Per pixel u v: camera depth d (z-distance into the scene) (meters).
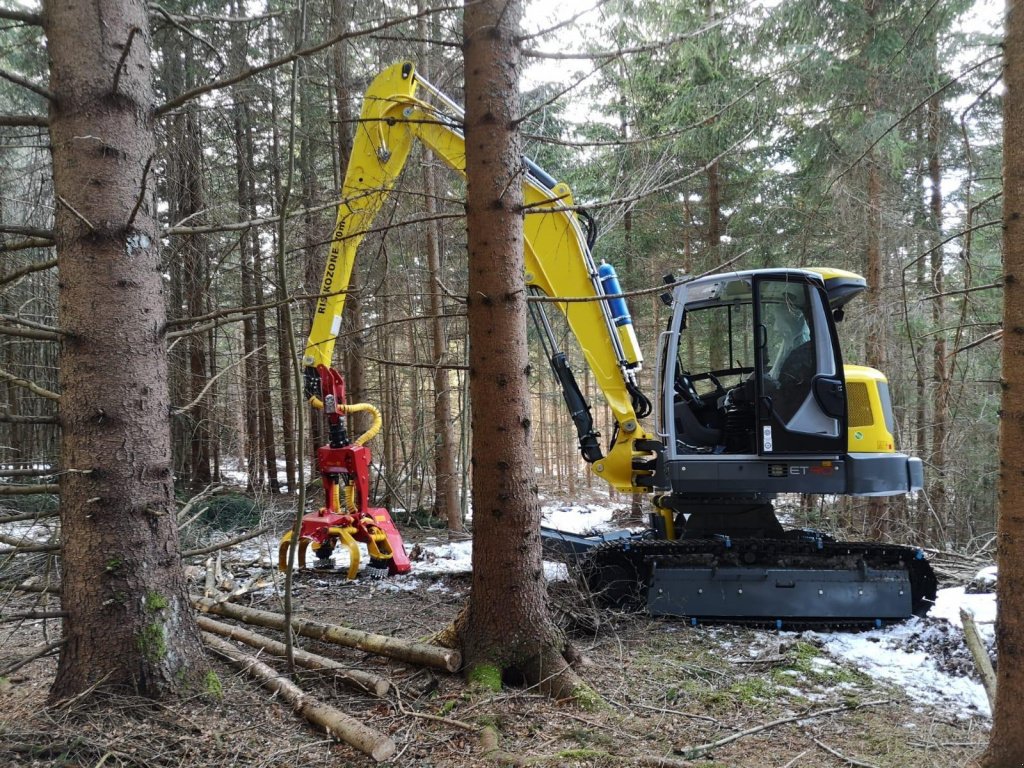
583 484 24.67
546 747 3.10
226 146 10.13
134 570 2.97
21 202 7.46
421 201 9.42
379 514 6.75
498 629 3.73
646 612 5.35
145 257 3.03
